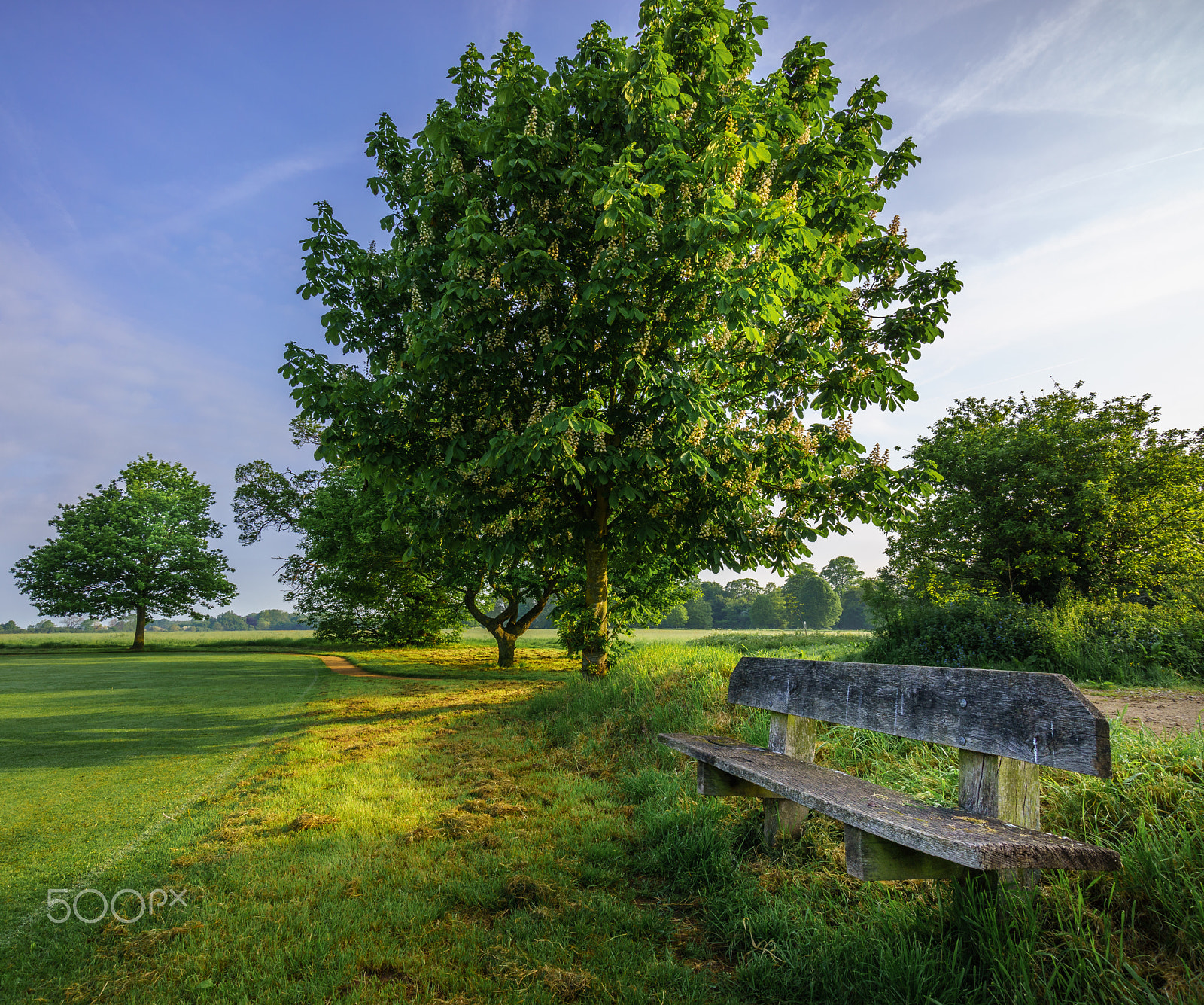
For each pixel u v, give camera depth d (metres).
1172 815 2.60
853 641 17.59
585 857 3.61
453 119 7.81
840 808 2.46
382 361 8.77
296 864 3.52
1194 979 1.88
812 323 8.28
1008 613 11.73
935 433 23.58
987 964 2.13
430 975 2.38
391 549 25.86
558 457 6.62
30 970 2.46
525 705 9.59
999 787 2.45
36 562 44.22
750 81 8.38
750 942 2.60
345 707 10.33
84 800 4.84
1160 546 18.95
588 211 7.50
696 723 5.93
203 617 48.16
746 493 8.19
